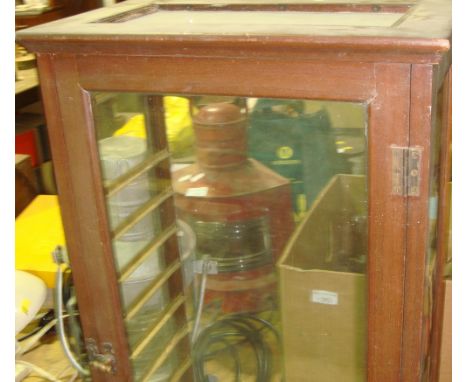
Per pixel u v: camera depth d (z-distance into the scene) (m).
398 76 0.55
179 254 0.85
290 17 0.73
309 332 0.79
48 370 1.03
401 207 0.59
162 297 0.84
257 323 0.84
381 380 0.66
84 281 0.76
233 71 0.60
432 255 0.69
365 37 0.54
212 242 0.82
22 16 1.56
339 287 0.73
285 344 0.82
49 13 1.57
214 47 0.59
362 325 0.71
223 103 0.68
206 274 0.84
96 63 0.65
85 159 0.70
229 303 0.85
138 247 0.79
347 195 0.66
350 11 0.76
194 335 0.88
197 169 0.77
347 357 0.77
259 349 0.84
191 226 0.82
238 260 0.81
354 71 0.56
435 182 0.65
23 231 1.25
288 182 0.72
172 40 0.60
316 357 0.79
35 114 1.71
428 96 0.55
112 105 0.70
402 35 0.54
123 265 0.76
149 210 0.78
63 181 0.72
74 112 0.68
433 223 0.66
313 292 0.76
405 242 0.60
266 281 0.80
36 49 0.66
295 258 0.76
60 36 0.64
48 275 1.12
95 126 0.68
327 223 0.70
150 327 0.82
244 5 0.81
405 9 0.74
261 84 0.60
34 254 1.17
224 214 0.79
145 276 0.80
